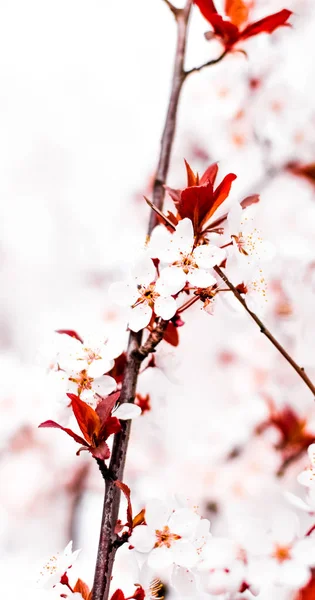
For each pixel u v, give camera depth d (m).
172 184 1.60
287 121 1.21
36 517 1.57
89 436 0.69
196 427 1.42
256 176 1.27
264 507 0.76
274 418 1.02
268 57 1.21
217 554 0.73
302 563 0.73
